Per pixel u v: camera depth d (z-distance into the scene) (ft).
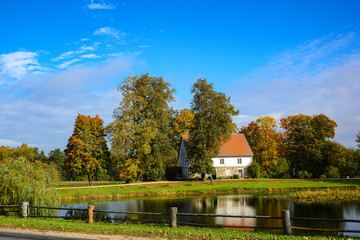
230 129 191.52
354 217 80.74
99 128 190.70
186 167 214.28
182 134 231.50
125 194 138.00
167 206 106.01
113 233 47.01
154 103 188.03
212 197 129.49
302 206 99.25
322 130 199.72
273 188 149.69
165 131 194.70
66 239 42.34
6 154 233.14
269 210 93.30
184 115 234.99
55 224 53.67
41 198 69.72
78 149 177.06
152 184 170.40
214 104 184.75
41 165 86.43
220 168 214.48
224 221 77.36
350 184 156.97
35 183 71.51
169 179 222.89
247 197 126.00
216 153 188.55
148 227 51.90
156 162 189.67
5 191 68.18
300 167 209.67
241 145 222.89
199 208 100.12
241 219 79.97
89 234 46.16
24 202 62.44
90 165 176.14
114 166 186.19
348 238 44.39
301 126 207.92
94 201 122.52
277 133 226.58
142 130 178.19
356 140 202.80
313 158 196.54
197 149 183.93
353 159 199.52
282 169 238.27
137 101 185.47
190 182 181.78
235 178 205.98
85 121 181.57
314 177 209.15
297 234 50.57
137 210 97.66
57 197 76.59
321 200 111.65
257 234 46.91
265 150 219.00
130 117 184.65
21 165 74.59
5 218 60.23
